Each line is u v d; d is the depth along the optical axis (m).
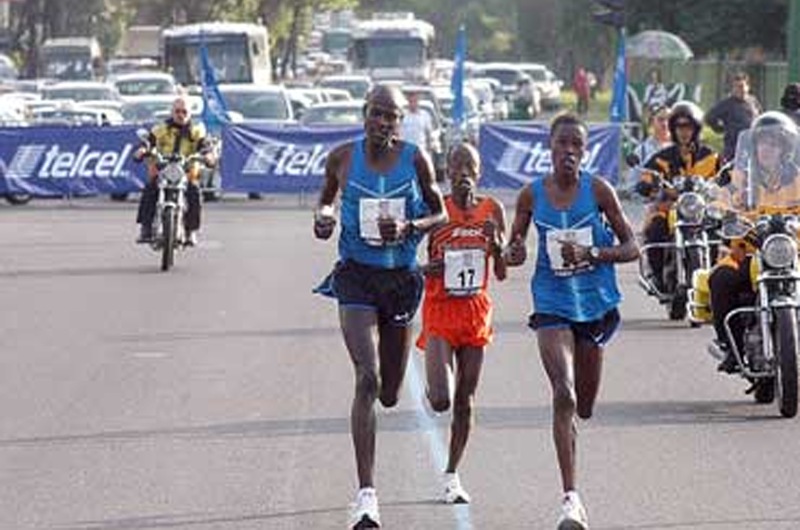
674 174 44.72
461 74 101.44
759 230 32.34
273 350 39.91
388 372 25.12
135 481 26.92
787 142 32.94
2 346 40.56
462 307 25.27
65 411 32.56
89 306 47.75
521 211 24.31
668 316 46.25
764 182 32.91
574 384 24.31
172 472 27.53
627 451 29.09
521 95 136.50
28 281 53.75
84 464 28.09
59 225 74.31
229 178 86.00
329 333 42.59
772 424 31.42
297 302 48.50
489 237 25.39
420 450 29.20
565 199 24.05
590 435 30.41
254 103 102.44
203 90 89.31
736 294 32.97
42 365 37.81
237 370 37.12
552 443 29.67
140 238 57.75
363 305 24.44
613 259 23.89
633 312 47.50
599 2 95.50
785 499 25.70
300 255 61.53
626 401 33.78
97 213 80.31
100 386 35.22
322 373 36.78
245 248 64.00
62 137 85.06
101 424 31.33
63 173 85.31
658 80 104.12
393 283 24.52
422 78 157.12
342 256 24.73
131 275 55.34
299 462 28.25
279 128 85.88
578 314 23.88
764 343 32.09
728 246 34.81
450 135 102.44
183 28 153.25
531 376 36.50
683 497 25.86
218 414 32.28
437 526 24.20
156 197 57.34
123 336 42.12
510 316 46.09
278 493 26.16
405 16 188.12
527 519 24.59
